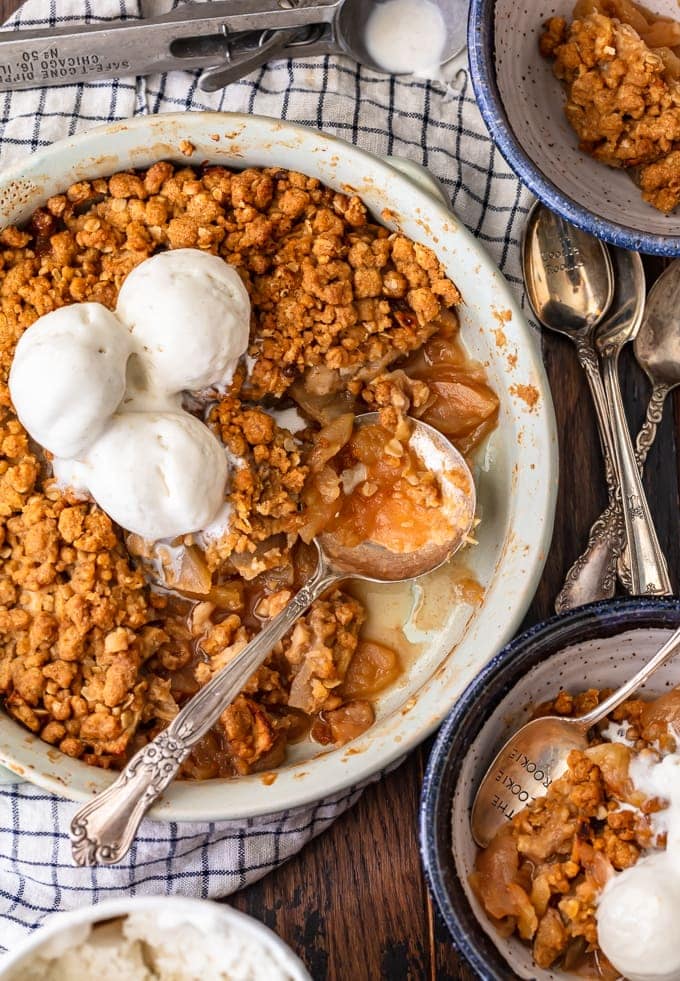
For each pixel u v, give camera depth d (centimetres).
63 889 78
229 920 71
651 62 76
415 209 76
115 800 72
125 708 73
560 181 78
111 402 72
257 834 78
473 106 82
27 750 73
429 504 77
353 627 78
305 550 78
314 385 77
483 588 79
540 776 73
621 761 71
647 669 72
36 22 82
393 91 82
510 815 72
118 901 71
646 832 70
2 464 74
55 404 71
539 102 79
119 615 74
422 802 70
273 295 76
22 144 81
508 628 74
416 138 82
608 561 79
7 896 78
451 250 76
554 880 70
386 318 77
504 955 70
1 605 74
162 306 73
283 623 75
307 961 78
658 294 81
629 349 81
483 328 77
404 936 78
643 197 79
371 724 77
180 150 76
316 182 77
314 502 76
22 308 75
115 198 76
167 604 76
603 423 80
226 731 75
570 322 81
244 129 75
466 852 71
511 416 77
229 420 75
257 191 76
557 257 81
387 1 81
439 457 78
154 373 73
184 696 76
